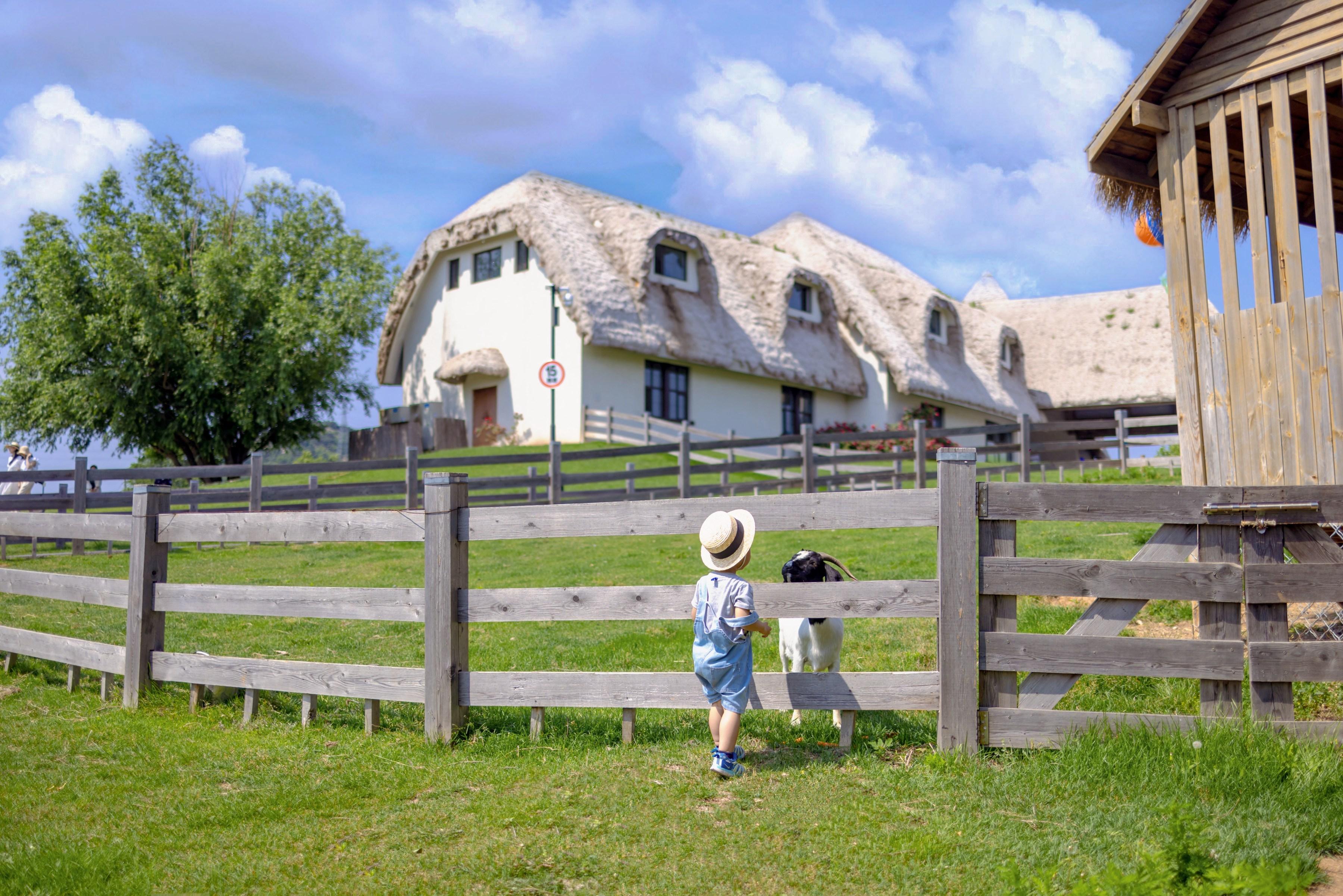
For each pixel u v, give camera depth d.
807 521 5.28
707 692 5.04
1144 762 4.69
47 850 4.14
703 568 11.72
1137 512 5.09
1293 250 6.81
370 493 16.22
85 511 14.29
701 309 27.80
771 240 36.47
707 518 5.34
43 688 7.07
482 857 4.05
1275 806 4.25
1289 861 3.73
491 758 5.31
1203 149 8.27
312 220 32.19
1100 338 37.09
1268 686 5.03
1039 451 19.06
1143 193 8.49
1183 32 7.29
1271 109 7.17
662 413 27.66
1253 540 5.06
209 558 13.94
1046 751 5.00
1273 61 6.96
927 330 32.97
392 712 6.34
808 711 6.01
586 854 4.07
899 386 30.72
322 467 16.39
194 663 6.35
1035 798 4.47
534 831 4.32
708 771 4.95
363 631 9.23
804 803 4.52
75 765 5.34
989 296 45.06
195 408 29.16
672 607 5.36
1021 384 36.38
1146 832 4.07
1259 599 5.00
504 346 28.14
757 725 5.77
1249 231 7.27
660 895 3.73
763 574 10.91
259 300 29.73
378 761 5.32
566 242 25.84
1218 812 4.25
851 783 4.78
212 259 28.19
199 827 4.49
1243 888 3.26
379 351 32.47
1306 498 4.98
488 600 5.62
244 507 17.98
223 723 6.14
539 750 5.41
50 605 10.40
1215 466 7.34
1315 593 4.97
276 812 4.61
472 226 28.34
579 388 25.70
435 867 4.00
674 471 17.64
